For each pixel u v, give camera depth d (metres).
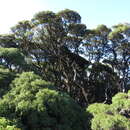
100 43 33.09
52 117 16.08
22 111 15.13
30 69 23.53
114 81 33.94
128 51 32.03
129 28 29.69
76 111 18.05
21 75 18.67
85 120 17.50
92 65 34.28
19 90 16.73
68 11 31.00
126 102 16.53
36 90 16.88
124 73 32.62
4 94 16.58
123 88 31.86
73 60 33.94
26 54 32.12
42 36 32.88
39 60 33.31
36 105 15.59
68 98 18.53
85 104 32.25
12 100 15.69
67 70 33.78
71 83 32.53
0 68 20.09
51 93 16.70
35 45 33.16
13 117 14.52
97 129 15.02
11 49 22.55
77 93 32.75
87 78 34.38
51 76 33.28
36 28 32.62
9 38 32.69
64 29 32.25
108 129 14.57
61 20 31.66
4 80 18.05
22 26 32.91
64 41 33.03
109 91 34.28
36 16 31.22
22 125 14.52
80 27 31.75
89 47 33.78
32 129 15.20
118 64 33.28
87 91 33.69
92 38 32.91
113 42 31.98
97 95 34.03
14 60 21.81
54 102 16.30
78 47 33.94
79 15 31.77
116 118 14.98
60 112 16.42
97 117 15.58
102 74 34.69
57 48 33.06
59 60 33.12
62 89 32.22
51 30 32.47
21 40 32.94
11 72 19.75
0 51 21.94
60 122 16.30
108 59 33.94
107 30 32.28
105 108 17.17
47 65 33.69
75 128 16.89
